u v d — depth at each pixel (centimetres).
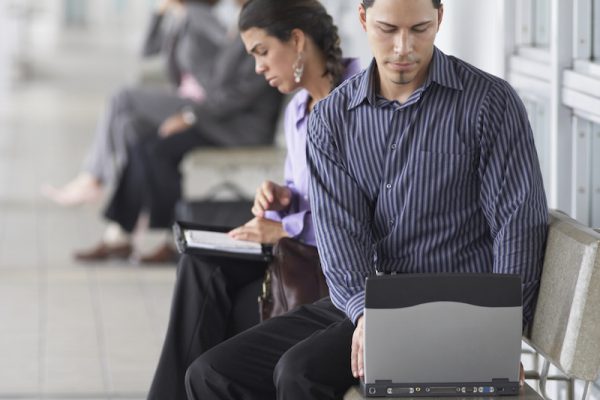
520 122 442
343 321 468
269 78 567
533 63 618
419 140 449
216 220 808
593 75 534
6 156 1609
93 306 912
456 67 450
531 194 439
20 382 724
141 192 1042
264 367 474
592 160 567
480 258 457
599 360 409
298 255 531
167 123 1043
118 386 721
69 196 1137
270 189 557
